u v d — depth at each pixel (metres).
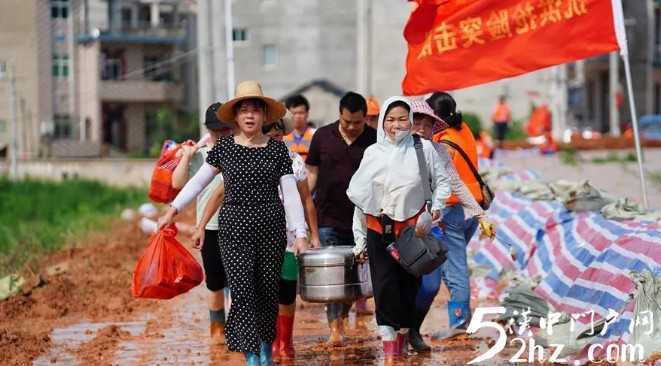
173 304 21.75
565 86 90.94
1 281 23.64
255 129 14.32
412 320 14.96
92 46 85.69
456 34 19.95
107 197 53.12
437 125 15.80
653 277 14.78
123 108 95.25
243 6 61.72
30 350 17.06
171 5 91.25
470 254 23.02
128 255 29.62
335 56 65.31
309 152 18.03
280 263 14.55
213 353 16.52
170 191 16.50
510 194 24.12
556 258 19.22
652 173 42.16
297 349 16.75
